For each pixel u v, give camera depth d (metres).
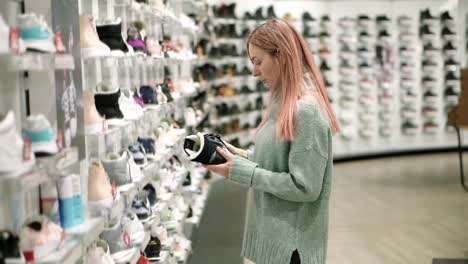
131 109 2.83
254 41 2.00
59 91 2.07
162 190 3.50
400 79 10.34
